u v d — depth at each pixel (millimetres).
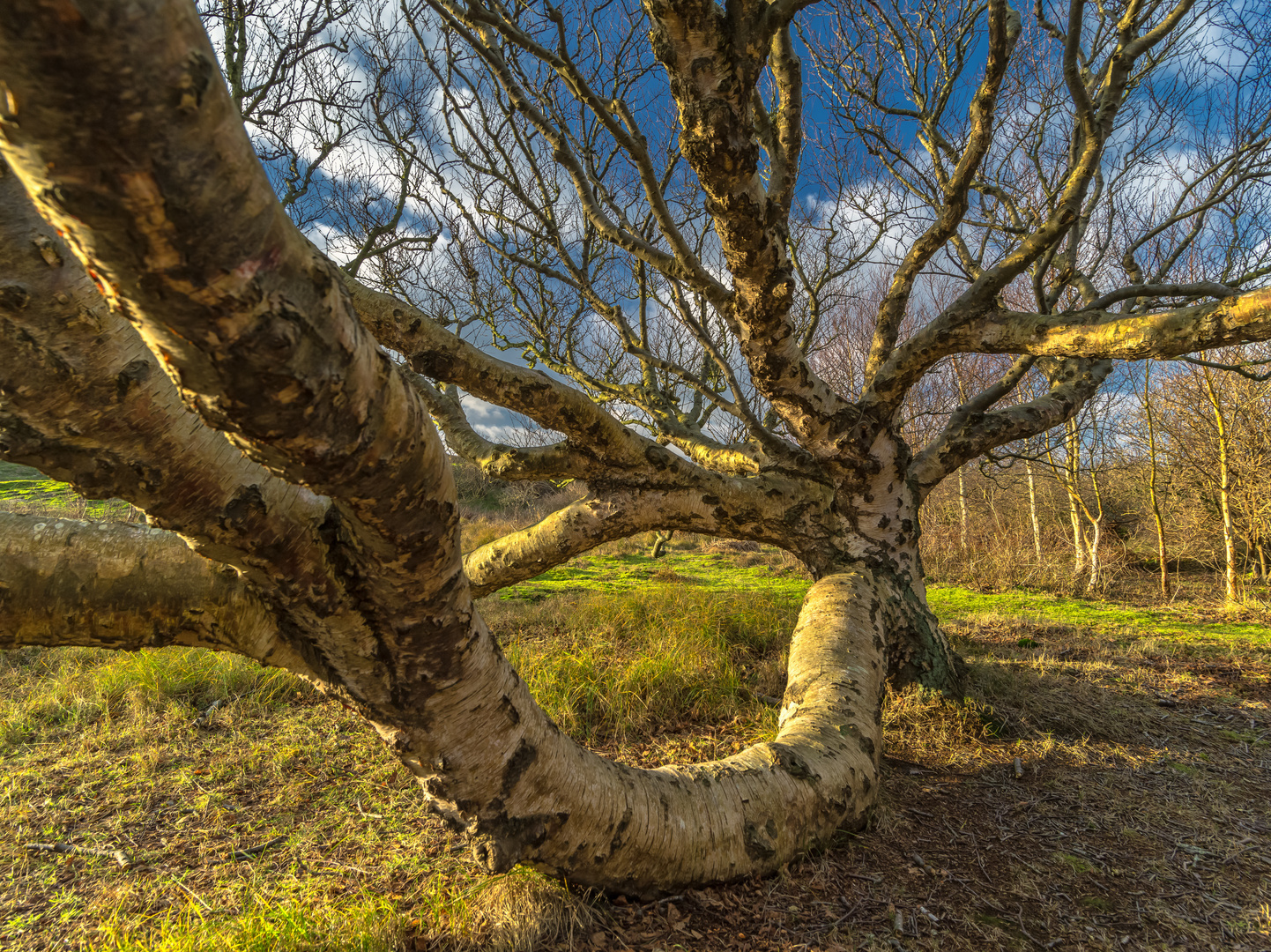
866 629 3893
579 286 4695
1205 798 3238
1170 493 12047
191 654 5113
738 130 2527
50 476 1189
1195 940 2242
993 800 3205
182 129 645
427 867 2660
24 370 1010
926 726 3959
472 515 17344
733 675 4910
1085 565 11328
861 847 2764
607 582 10086
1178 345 2812
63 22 539
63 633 1482
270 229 791
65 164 637
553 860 2143
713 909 2324
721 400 4969
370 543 1384
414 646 1687
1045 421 4781
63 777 3635
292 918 2219
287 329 862
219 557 1427
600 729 4250
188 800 3355
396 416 1130
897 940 2203
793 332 3715
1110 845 2818
